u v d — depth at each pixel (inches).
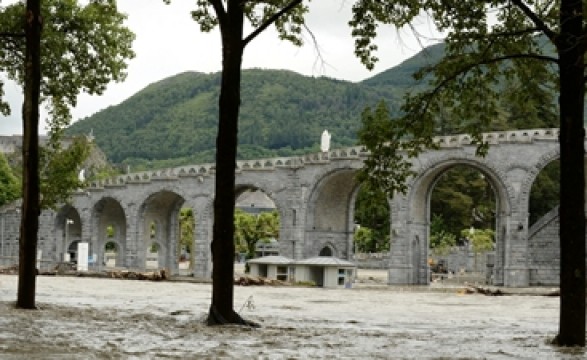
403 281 3147.1
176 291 2106.3
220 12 1064.2
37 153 1210.6
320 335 957.8
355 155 3336.6
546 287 2906.0
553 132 2923.2
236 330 978.1
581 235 888.3
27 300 1201.4
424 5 987.3
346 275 2795.3
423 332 1075.9
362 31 1026.7
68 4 1582.2
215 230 1063.6
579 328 888.9
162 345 772.6
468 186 4741.6
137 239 4015.8
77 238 4859.7
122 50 1663.4
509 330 1153.4
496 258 3075.8
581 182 885.2
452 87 1031.0
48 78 1593.3
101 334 853.2
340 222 3592.5
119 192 4104.3
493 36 969.5
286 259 2908.5
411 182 3129.9
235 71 1063.0
